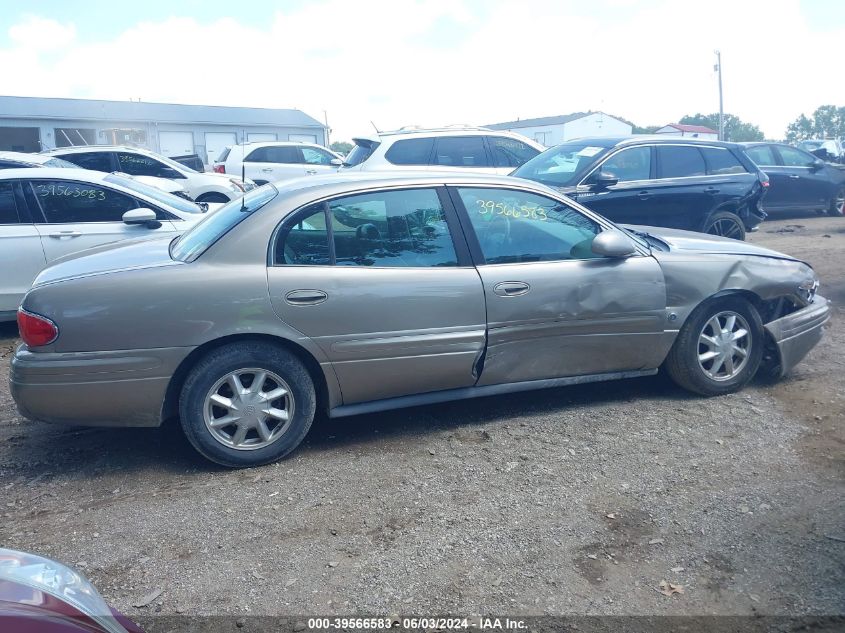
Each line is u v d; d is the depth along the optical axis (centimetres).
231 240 430
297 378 438
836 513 376
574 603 315
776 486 404
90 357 411
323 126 4241
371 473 428
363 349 444
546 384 492
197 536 369
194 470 441
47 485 428
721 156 1001
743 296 525
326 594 323
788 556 343
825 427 476
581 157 957
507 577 332
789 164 1557
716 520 372
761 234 1347
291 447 445
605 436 468
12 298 730
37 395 413
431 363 459
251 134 4028
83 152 1485
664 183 953
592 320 486
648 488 404
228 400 430
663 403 519
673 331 505
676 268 501
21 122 3491
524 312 470
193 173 1516
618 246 475
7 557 235
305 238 440
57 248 738
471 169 1140
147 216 756
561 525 370
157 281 416
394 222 459
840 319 740
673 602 315
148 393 421
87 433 502
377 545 357
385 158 1139
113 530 376
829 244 1202
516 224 484
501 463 436
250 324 423
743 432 470
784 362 540
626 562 342
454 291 455
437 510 387
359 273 442
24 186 738
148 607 317
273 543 361
